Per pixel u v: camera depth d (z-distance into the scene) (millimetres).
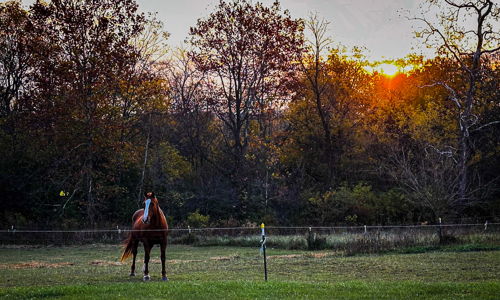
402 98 61438
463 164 43750
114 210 48344
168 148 53719
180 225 45500
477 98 50750
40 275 19438
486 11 48438
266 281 15008
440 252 24859
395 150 50156
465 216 43531
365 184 50219
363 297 12023
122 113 50062
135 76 48844
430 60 56312
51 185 47094
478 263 20078
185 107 60656
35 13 44938
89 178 45781
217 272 19703
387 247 26562
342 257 24453
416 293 12453
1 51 54219
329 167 56094
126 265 23859
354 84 60344
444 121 49719
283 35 54250
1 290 13422
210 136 62469
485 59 52406
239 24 53719
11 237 39750
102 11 46312
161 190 51312
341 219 46688
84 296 12359
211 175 56000
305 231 42438
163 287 13680
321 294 12430
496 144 49062
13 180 45625
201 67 55031
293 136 59875
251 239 35812
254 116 58156
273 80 55469
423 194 39281
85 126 45625
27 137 47594
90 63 46031
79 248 36250
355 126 59156
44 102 46500
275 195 53812
